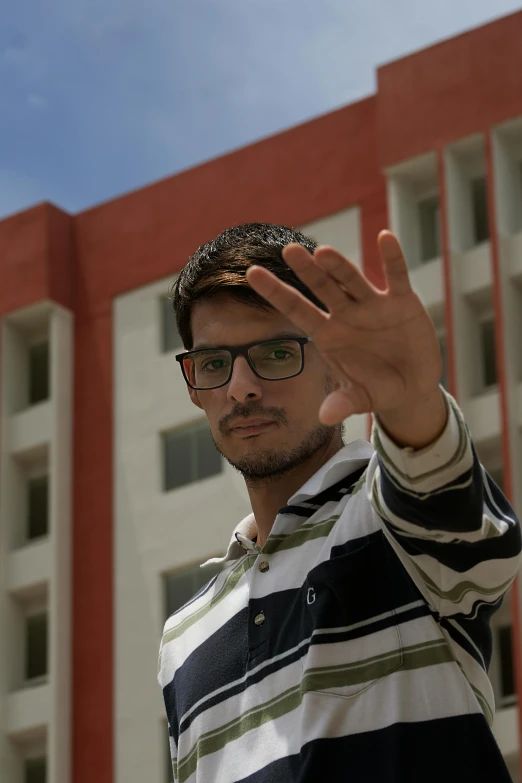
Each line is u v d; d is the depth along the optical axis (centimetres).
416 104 2552
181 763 316
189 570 2545
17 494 2794
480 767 275
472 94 2502
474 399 2356
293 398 317
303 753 280
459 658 287
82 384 2805
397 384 254
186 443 2631
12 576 2709
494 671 2247
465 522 262
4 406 2828
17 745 2614
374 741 278
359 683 284
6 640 2672
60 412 2770
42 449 2797
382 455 264
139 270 2809
